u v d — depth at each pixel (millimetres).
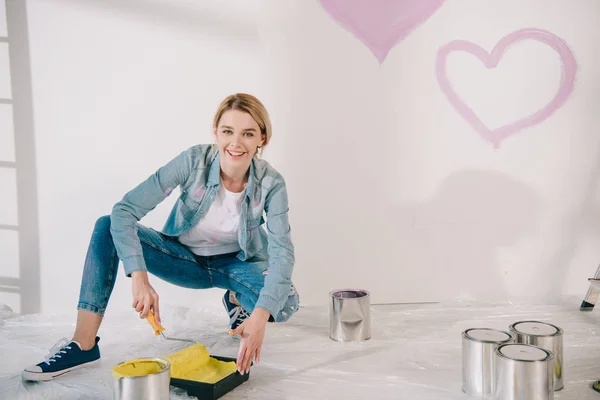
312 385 1752
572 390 1697
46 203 2605
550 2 2605
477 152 2650
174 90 2580
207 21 2555
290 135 2609
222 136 1826
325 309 2592
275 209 1879
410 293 2695
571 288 2713
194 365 1750
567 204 2686
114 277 1860
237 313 2188
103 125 2584
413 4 2574
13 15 2533
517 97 2633
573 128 2656
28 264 2623
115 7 2539
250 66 2576
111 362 1921
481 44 2607
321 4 2562
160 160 2604
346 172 2635
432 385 1747
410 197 2656
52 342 2176
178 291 2652
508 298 2680
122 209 1829
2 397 1665
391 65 2596
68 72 2559
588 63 2635
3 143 2578
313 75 2590
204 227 1989
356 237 2664
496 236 2689
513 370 1523
